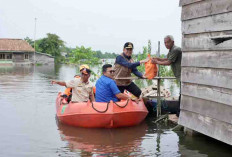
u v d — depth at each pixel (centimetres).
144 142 657
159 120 866
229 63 545
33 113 938
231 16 547
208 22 605
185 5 674
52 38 6850
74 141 660
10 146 618
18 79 2089
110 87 802
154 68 859
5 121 833
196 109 642
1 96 1253
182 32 684
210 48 596
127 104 782
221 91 568
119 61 852
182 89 689
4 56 5078
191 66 656
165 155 572
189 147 621
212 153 584
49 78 2200
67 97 916
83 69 816
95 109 757
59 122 832
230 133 545
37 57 5562
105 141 663
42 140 664
